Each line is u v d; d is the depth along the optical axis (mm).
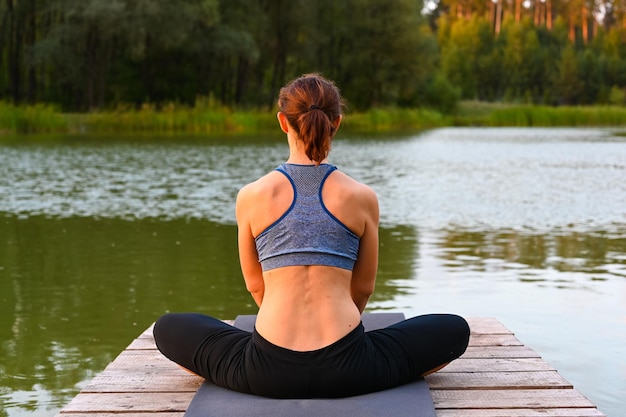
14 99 41875
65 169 16719
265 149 22906
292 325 2832
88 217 10359
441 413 2918
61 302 6113
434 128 43000
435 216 10430
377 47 49094
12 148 22688
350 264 2916
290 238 2865
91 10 35750
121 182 14453
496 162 19203
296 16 45344
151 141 26625
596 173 16359
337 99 2961
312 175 2928
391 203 11711
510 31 81062
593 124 48344
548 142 28391
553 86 77688
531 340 5082
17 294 6348
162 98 45000
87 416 2934
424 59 50219
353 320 2867
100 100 40438
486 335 4047
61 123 32312
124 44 42531
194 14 38438
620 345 4969
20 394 4297
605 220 10109
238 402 2846
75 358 4859
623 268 7199
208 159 19359
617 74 78062
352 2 48625
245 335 3064
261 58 47812
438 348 3055
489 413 2914
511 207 11281
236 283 6707
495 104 59875
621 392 4184
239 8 43375
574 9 102188
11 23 41406
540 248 8141
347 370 2828
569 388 3197
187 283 6707
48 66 43594
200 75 45281
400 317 4113
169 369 3502
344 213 2896
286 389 2846
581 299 6102
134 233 9117
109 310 5887
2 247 8289
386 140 29594
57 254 7926
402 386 2998
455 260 7551
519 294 6242
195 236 8914
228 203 11711
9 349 5008
